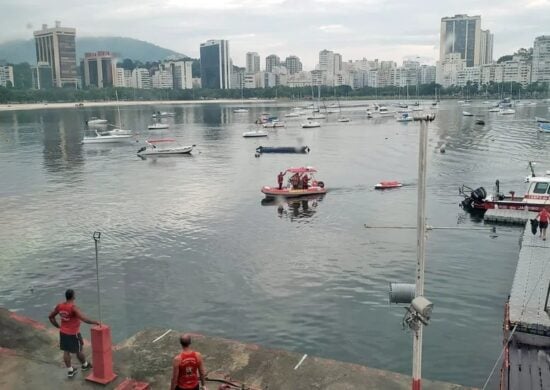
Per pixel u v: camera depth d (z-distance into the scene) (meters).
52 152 97.06
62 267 32.62
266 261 33.59
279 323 24.33
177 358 11.07
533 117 165.12
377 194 55.34
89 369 13.27
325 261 33.41
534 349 18.47
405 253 34.84
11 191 59.38
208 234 40.41
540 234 34.25
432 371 19.92
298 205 50.81
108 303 26.41
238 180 65.88
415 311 11.07
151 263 33.38
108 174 71.62
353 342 22.28
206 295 27.75
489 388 18.69
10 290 28.66
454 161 76.44
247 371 14.73
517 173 66.06
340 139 112.94
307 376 14.47
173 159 86.56
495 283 29.14
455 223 43.03
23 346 16.12
